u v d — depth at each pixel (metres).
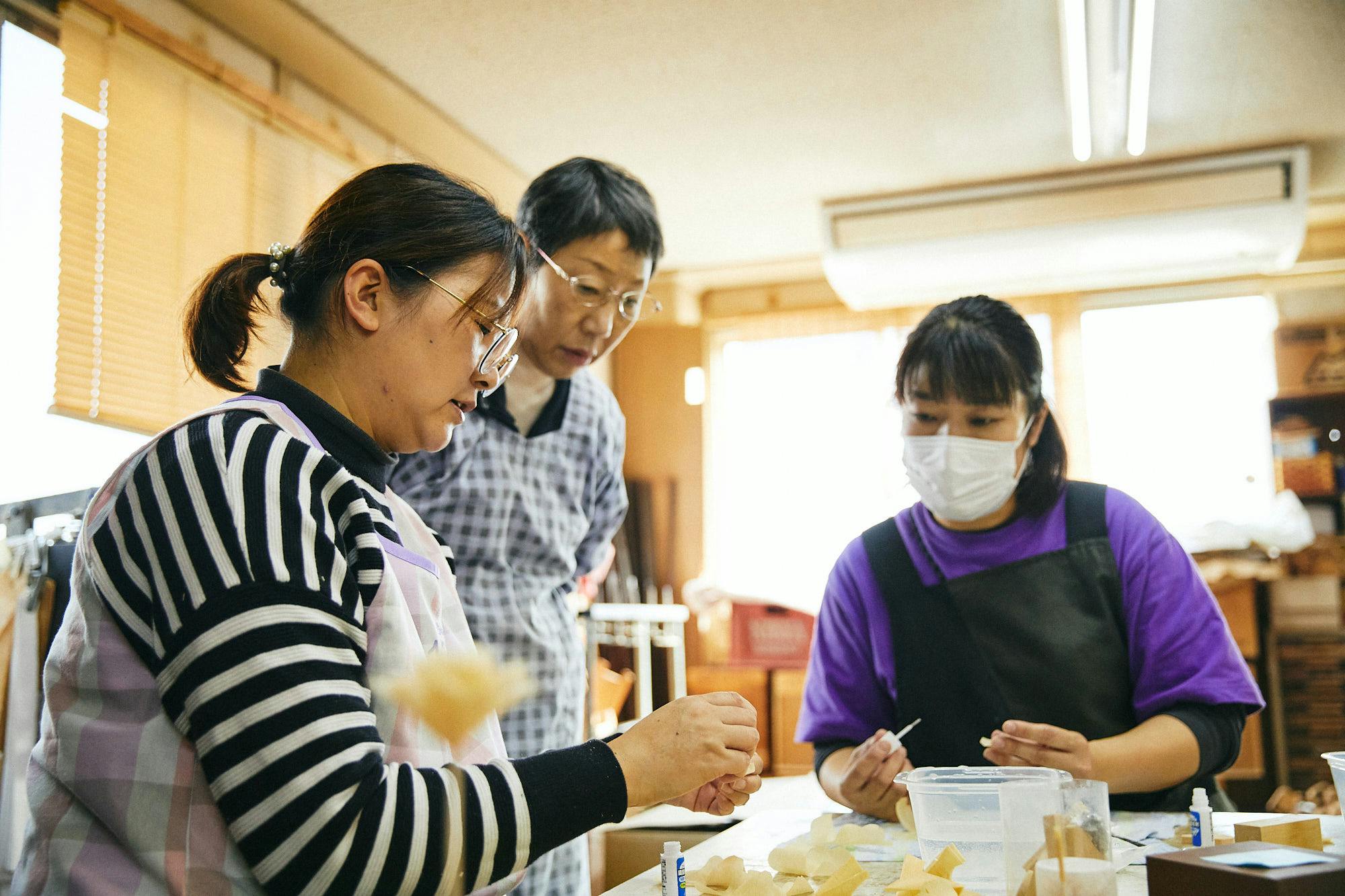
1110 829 0.84
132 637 0.77
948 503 1.50
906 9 3.07
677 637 4.69
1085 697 1.44
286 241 3.17
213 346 0.97
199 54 2.84
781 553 5.29
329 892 0.68
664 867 0.92
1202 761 1.32
